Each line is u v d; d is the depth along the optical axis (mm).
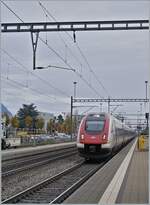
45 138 72500
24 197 15094
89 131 30875
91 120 31656
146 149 44250
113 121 33875
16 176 22078
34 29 22875
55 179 20234
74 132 100375
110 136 30984
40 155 41375
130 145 62594
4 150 42219
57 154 42906
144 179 17766
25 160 33500
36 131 77375
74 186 16641
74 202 12602
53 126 123562
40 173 23578
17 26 22859
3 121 48312
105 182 17016
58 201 13656
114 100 65938
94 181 17312
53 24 22781
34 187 16594
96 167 27016
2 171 24109
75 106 69312
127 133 60375
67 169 23953
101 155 30688
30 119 116438
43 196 15391
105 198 12945
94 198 13320
